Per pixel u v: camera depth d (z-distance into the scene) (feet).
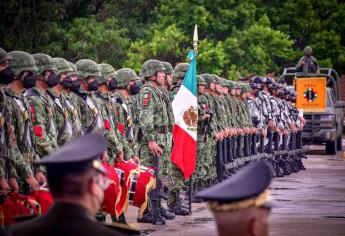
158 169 90.38
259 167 26.12
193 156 96.32
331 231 88.84
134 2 247.70
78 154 27.07
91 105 78.28
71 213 26.76
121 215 79.25
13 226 27.09
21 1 214.48
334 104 231.30
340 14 318.24
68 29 225.56
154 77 92.22
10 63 63.77
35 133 67.15
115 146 80.33
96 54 222.07
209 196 25.71
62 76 73.41
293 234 86.43
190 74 96.63
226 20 268.00
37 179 65.36
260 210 25.66
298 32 309.63
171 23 260.62
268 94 163.94
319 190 132.87
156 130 91.56
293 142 176.45
